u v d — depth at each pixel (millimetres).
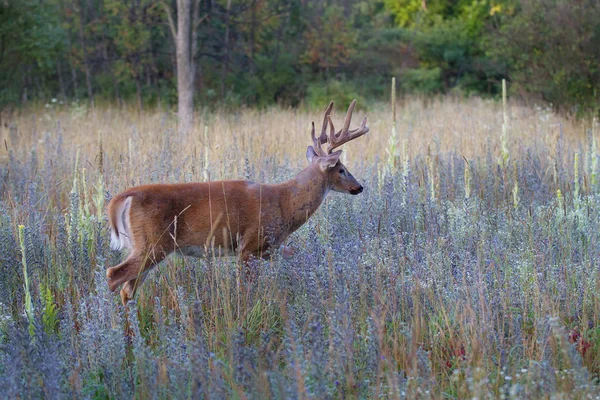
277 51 34219
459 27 38562
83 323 6812
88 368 6449
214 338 6863
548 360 6172
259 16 32188
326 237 9164
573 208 10391
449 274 7863
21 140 16469
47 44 28734
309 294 7402
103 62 32625
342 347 6160
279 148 14898
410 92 35469
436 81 36656
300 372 5340
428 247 8297
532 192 11547
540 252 8203
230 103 30984
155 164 11977
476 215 9984
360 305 7199
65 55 31688
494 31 25609
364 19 42844
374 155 13922
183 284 8070
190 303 7461
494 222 9742
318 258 8102
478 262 7641
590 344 6812
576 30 22625
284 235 8852
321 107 30969
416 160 13297
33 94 32469
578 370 5613
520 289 7688
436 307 7332
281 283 7977
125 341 6883
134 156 12930
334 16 35406
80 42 33625
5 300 7758
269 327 7363
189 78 24000
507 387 5730
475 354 6211
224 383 5824
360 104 30547
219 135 15727
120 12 30672
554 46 23266
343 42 34469
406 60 38438
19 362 5734
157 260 8008
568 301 7465
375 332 6348
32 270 8164
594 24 22359
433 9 42562
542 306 7023
